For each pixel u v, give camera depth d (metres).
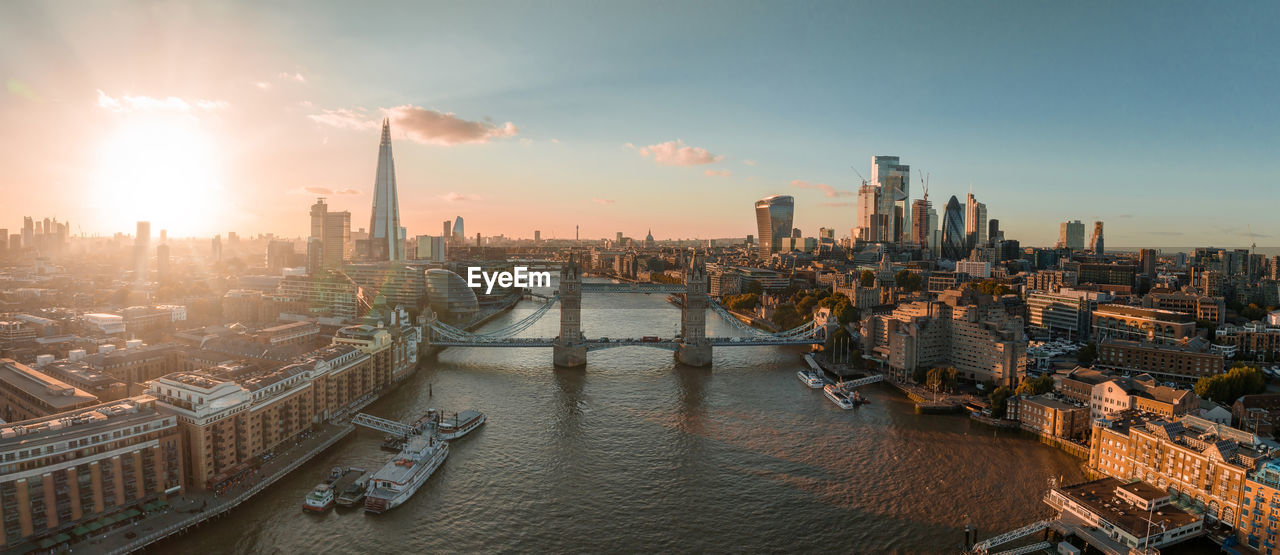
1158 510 198.75
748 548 192.62
